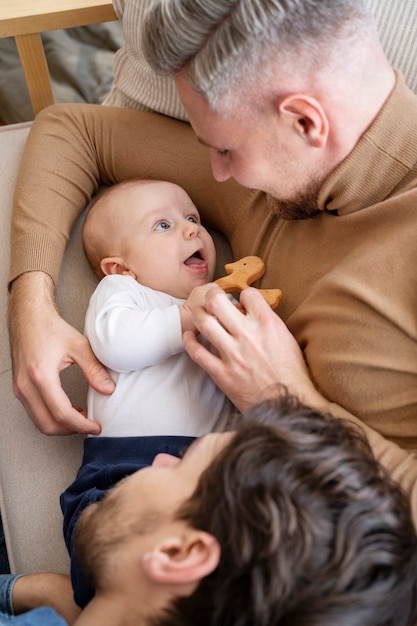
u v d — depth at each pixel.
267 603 0.57
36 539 1.00
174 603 0.60
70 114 1.27
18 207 1.19
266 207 1.11
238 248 1.16
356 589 0.57
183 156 1.22
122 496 0.68
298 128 0.84
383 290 0.84
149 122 1.25
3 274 1.22
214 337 0.91
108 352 0.99
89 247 1.18
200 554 0.58
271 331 0.91
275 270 1.05
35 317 1.06
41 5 1.29
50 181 1.21
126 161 1.25
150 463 0.94
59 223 1.18
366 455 0.67
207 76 0.80
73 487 0.92
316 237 0.99
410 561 0.61
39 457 1.07
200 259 1.16
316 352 0.90
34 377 1.01
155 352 0.98
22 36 1.33
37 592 0.88
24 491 1.04
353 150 0.87
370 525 0.60
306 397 0.86
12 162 1.32
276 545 0.58
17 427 1.09
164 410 0.97
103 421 1.00
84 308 1.19
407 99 0.86
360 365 0.84
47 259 1.14
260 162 0.89
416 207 0.85
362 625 0.57
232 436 0.69
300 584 0.57
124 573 0.64
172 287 1.12
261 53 0.78
